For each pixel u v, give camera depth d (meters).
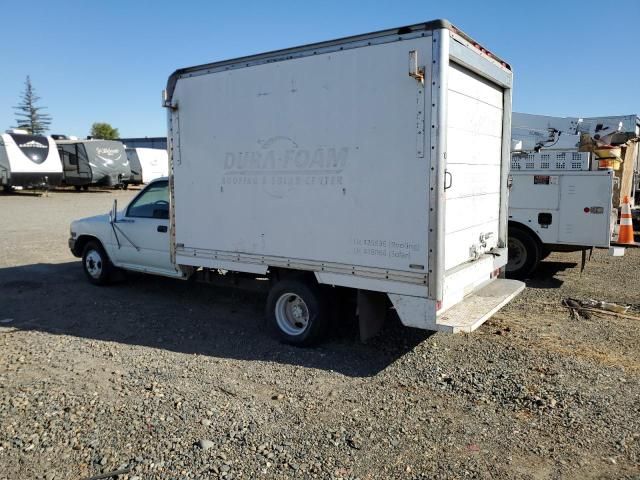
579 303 6.86
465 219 5.16
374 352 5.27
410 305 4.58
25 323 6.30
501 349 5.30
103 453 3.44
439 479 3.17
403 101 4.43
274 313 5.59
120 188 32.41
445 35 4.21
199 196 6.01
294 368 4.89
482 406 4.09
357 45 4.64
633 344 5.44
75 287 8.16
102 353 5.28
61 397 4.24
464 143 5.02
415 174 4.43
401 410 4.05
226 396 4.29
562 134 10.41
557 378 4.58
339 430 3.74
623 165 10.36
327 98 4.87
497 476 3.20
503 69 5.64
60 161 27.75
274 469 3.26
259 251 5.54
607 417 3.89
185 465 3.31
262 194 5.44
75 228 8.42
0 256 10.89
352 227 4.84
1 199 25.42
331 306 5.38
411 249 4.52
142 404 4.12
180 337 5.79
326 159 4.93
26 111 78.12
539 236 8.12
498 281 5.97
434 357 5.11
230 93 5.58
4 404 4.12
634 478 3.17
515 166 8.23
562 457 3.39
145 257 7.37
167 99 6.10
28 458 3.39
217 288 8.09
